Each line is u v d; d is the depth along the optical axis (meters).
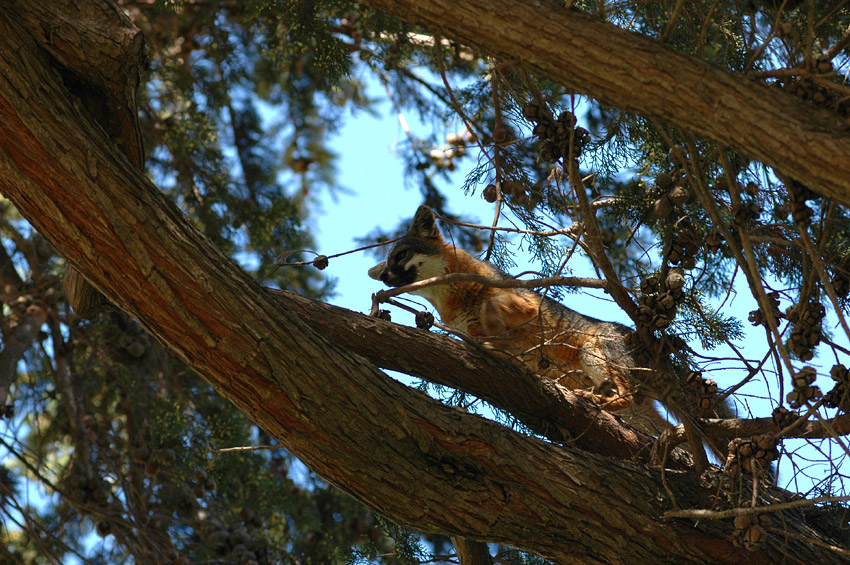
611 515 8.01
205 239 7.60
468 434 8.01
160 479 13.91
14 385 14.62
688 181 7.65
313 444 7.69
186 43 16.52
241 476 14.09
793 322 7.07
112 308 9.74
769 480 8.59
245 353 7.39
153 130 15.14
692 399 8.56
